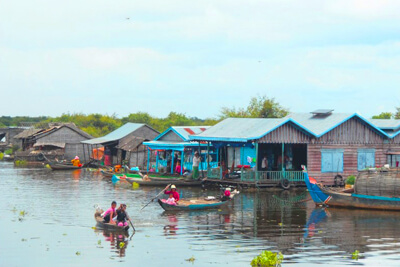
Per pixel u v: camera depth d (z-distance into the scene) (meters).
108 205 38.00
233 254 24.42
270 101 88.06
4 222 31.55
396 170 35.00
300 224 31.17
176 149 56.38
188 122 120.50
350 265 22.72
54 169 71.69
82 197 42.47
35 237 27.67
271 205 38.19
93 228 29.80
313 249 25.31
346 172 48.34
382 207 35.28
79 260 23.52
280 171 47.38
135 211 35.34
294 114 53.62
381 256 24.12
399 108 76.88
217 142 51.47
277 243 26.47
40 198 41.81
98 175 63.38
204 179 50.16
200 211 35.53
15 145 102.50
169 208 35.44
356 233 28.70
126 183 53.72
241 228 29.97
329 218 33.00
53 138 85.94
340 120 48.22
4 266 22.77
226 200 37.44
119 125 119.50
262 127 48.34
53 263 23.14
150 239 27.20
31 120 164.38
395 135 50.03
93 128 112.94
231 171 51.31
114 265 22.81
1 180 56.56
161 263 23.06
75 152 86.25
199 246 25.84
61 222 31.53
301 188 47.28
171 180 50.53
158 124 119.81
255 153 46.75
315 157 47.50
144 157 66.31
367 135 49.19
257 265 22.67
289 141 46.97
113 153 76.31
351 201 36.28
